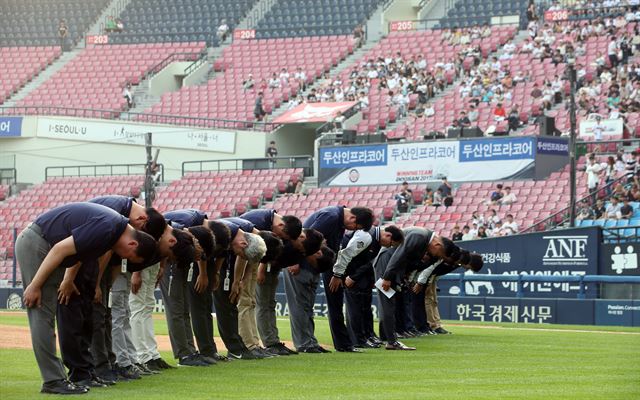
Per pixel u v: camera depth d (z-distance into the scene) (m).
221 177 54.44
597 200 40.34
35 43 74.00
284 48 66.06
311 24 69.00
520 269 35.75
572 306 33.00
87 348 14.05
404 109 55.44
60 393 12.95
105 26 73.88
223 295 18.00
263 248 17.39
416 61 59.16
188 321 17.25
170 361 17.92
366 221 19.75
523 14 61.88
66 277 13.44
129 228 12.90
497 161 44.69
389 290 20.50
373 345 21.31
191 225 16.55
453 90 55.84
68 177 60.03
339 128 54.81
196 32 70.44
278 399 12.52
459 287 35.84
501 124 49.94
